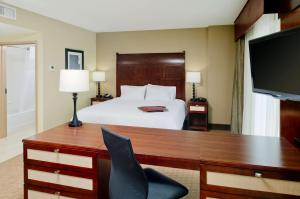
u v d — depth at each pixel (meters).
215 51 5.05
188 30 5.32
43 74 4.16
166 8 3.77
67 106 4.85
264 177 1.28
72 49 4.96
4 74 4.54
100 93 6.01
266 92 1.76
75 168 1.68
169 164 1.45
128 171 1.34
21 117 5.34
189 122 5.32
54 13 4.02
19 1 3.36
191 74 5.02
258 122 3.20
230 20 4.60
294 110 1.77
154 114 3.38
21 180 2.73
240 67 4.23
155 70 5.55
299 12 1.64
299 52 1.36
